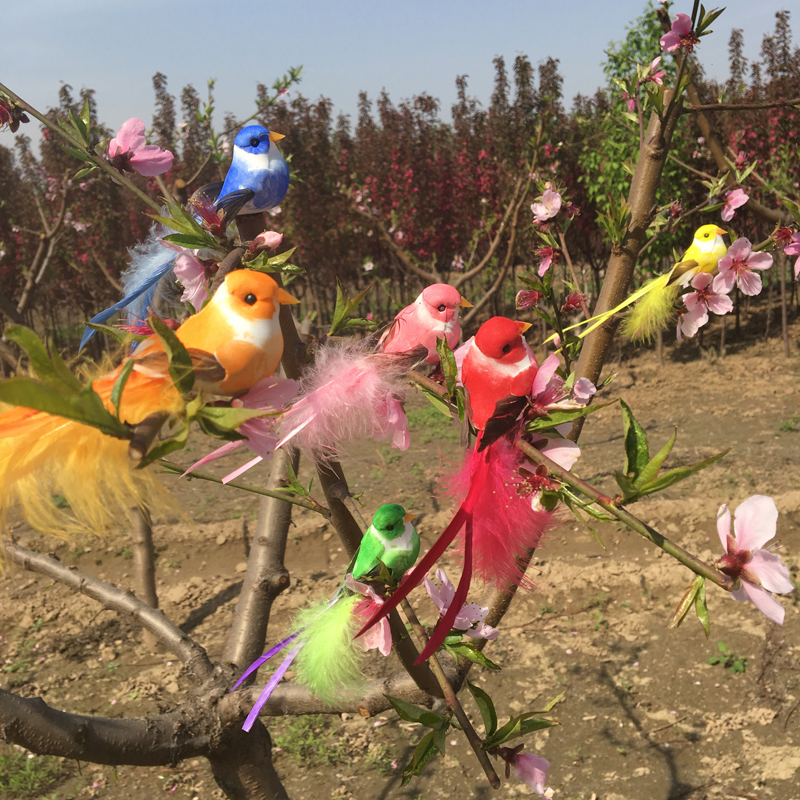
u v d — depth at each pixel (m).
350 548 1.45
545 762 1.05
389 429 0.92
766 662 5.61
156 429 0.58
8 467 0.58
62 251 11.48
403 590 0.65
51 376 0.53
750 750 4.93
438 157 14.07
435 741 1.03
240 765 1.96
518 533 0.81
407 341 1.12
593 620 6.32
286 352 1.19
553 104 12.27
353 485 8.55
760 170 9.60
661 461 0.74
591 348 1.66
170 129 11.73
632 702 5.44
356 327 1.21
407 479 8.62
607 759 4.96
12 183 13.04
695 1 1.50
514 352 0.83
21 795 4.90
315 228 13.30
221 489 8.53
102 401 0.60
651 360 12.55
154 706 5.62
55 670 6.08
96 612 6.74
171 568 7.39
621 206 1.61
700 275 1.34
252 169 1.25
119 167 1.33
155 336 0.68
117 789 4.96
